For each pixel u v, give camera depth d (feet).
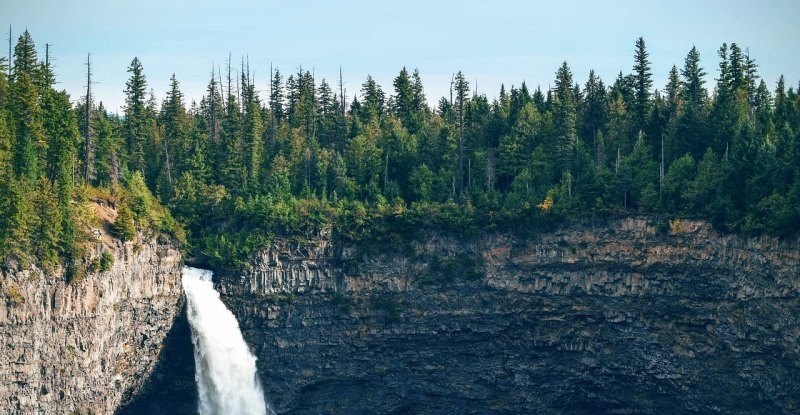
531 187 582.35
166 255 528.22
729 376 515.50
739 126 561.43
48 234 449.48
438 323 555.69
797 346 489.67
